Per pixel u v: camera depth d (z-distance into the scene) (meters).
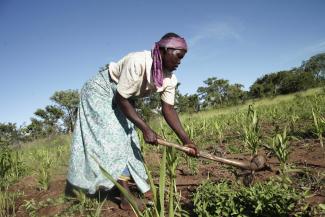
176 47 3.28
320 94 18.12
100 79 3.72
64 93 30.98
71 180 3.74
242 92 62.03
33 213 3.91
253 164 3.47
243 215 2.84
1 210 4.10
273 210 2.81
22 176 6.03
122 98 3.42
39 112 30.47
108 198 3.95
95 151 3.63
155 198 2.38
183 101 43.34
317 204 3.08
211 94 63.00
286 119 9.41
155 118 16.56
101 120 3.65
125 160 3.62
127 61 3.43
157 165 5.26
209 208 3.03
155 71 3.33
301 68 67.81
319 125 5.38
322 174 3.83
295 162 4.55
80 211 3.68
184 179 4.41
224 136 7.84
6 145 6.79
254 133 4.91
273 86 59.91
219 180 4.09
